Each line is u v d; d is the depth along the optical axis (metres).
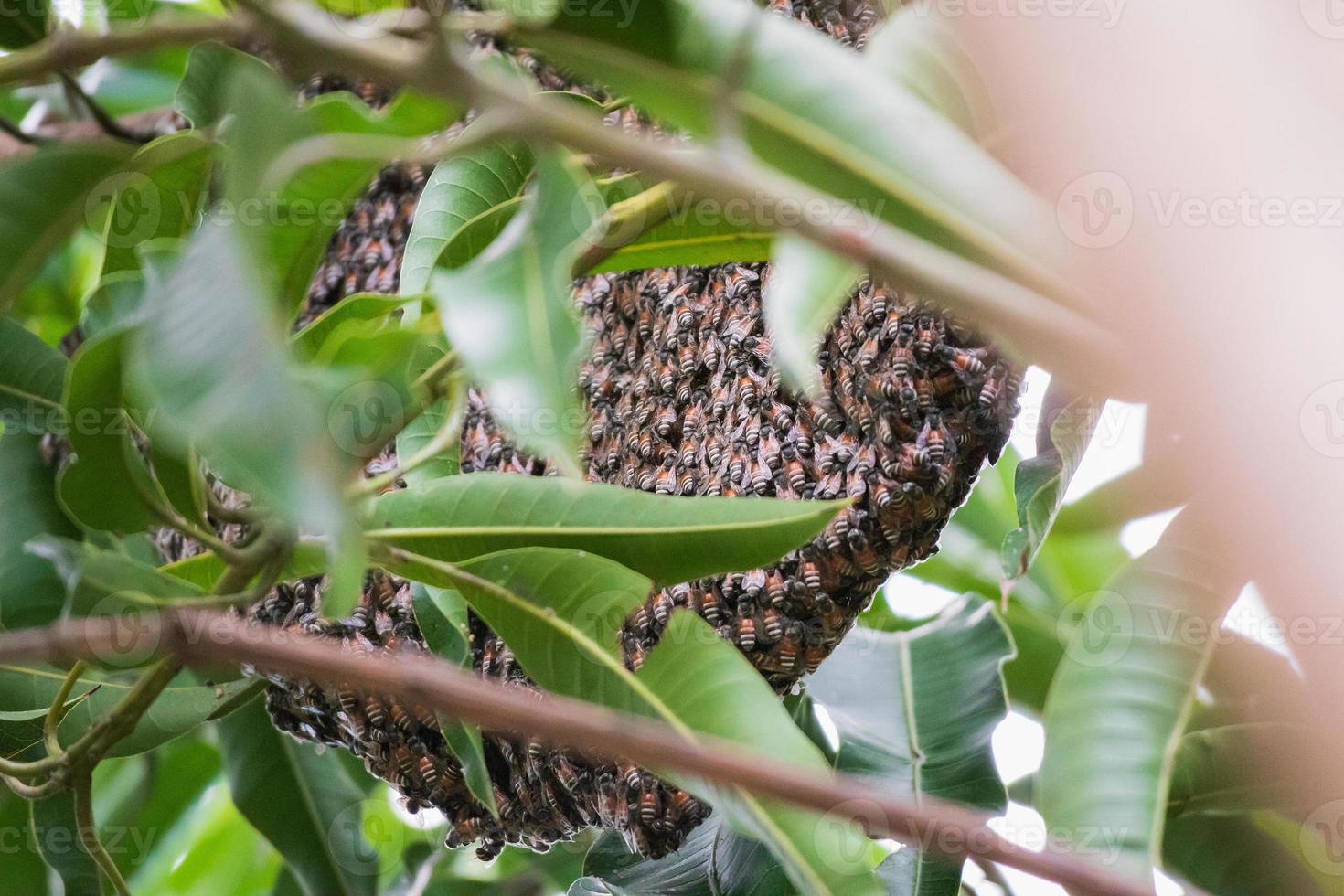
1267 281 1.09
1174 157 1.10
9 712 1.28
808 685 1.37
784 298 1.11
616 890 1.31
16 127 1.46
